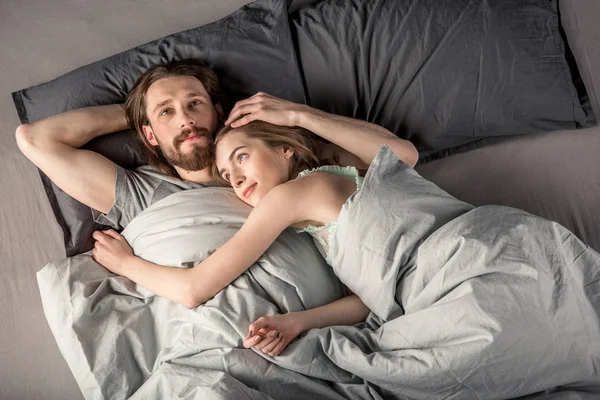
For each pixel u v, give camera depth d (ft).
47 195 6.48
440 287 4.94
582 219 5.99
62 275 5.82
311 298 5.46
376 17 6.55
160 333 5.55
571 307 4.75
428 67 6.38
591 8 6.91
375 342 5.08
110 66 6.86
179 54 6.78
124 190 6.24
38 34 7.86
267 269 5.45
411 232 5.21
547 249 4.91
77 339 5.38
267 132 5.84
